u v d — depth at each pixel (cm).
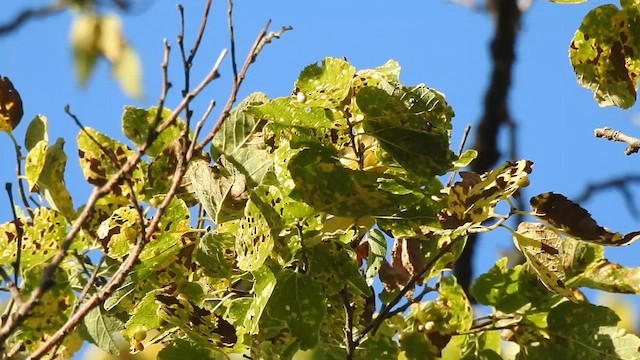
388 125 202
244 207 203
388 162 205
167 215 208
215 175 204
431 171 202
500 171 204
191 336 205
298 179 200
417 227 206
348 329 206
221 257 204
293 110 201
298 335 201
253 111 201
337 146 203
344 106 202
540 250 209
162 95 194
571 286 209
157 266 209
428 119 203
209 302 209
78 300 199
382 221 206
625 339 208
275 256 202
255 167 203
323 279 204
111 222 208
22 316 191
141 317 208
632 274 208
